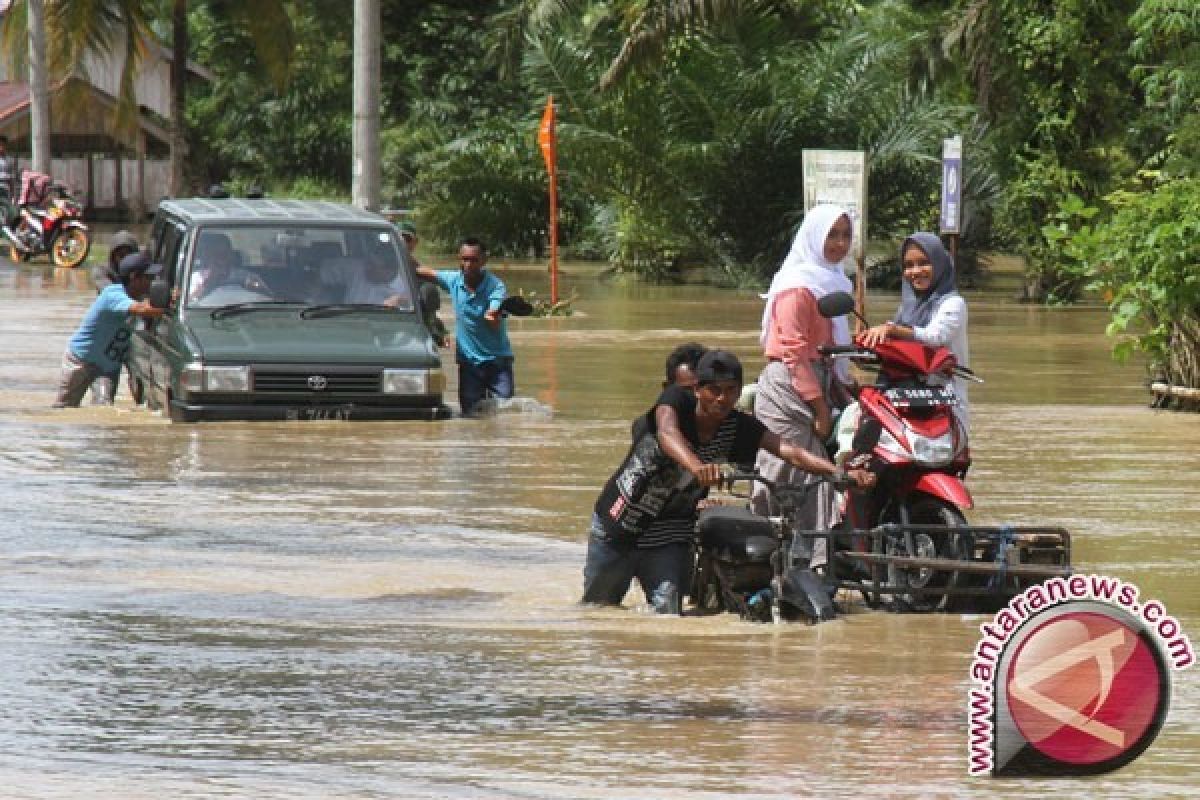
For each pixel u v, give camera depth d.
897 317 28.78
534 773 18.27
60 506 34.16
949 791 17.73
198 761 18.62
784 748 19.17
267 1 144.75
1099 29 90.44
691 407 26.19
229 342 46.50
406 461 40.28
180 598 26.70
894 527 26.39
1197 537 31.38
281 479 37.72
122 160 179.38
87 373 49.44
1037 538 27.03
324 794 17.50
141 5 145.88
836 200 66.56
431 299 48.69
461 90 160.50
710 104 106.38
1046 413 49.22
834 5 120.75
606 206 114.81
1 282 97.50
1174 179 53.12
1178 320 49.91
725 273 107.94
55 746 19.12
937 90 112.44
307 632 24.64
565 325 76.44
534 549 30.66
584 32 121.38
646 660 23.23
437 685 21.83
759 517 26.56
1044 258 92.12
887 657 23.52
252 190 52.69
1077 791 17.81
